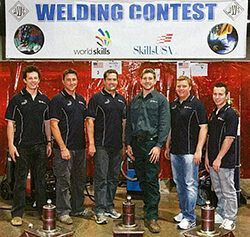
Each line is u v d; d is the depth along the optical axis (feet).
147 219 14.19
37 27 17.65
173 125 14.03
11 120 14.29
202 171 16.80
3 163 18.81
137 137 13.88
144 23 17.31
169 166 18.69
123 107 14.78
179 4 17.12
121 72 18.31
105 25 17.44
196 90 18.10
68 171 14.58
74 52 17.66
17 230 14.15
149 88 13.75
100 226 14.52
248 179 20.51
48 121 14.73
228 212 14.07
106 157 14.65
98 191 14.73
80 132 14.73
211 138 14.05
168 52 17.38
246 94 18.39
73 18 17.48
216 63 17.97
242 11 17.02
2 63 18.49
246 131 18.58
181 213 15.03
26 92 14.33
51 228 13.38
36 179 14.84
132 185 18.21
